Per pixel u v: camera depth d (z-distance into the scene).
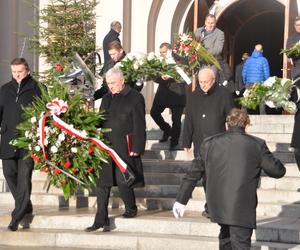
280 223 8.42
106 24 16.19
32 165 8.72
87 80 9.61
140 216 9.00
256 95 8.97
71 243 8.61
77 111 8.36
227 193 6.54
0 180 11.07
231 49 20.02
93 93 9.66
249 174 6.56
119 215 9.09
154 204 9.71
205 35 12.02
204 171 6.81
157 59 10.55
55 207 9.98
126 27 16.28
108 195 8.68
